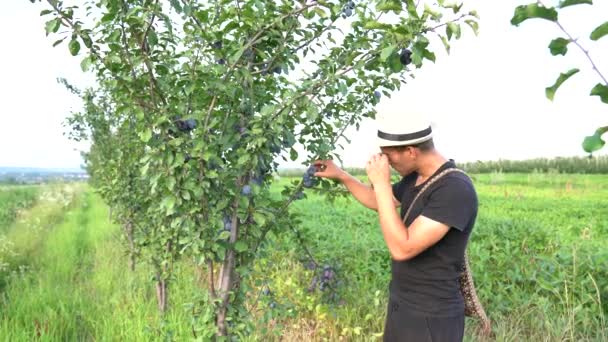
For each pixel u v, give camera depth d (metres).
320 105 2.33
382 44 2.09
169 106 2.23
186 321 3.94
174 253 3.93
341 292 3.34
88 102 6.55
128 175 5.23
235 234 2.38
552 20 0.90
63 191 21.72
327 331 4.07
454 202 2.18
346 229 7.92
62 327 4.11
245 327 2.48
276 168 2.57
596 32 0.86
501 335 3.83
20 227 10.30
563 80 0.90
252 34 2.31
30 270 6.41
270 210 2.45
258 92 2.40
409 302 2.40
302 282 4.67
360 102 2.72
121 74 2.25
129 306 4.73
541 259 4.94
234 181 2.36
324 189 2.74
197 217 2.38
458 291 2.39
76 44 2.10
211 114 2.38
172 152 2.22
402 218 2.44
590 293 4.38
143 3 2.09
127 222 5.73
